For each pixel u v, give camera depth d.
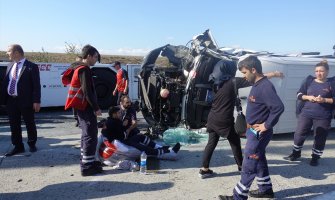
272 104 3.78
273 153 6.42
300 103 5.82
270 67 7.00
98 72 11.71
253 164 4.00
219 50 7.31
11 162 5.79
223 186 4.79
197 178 5.08
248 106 4.08
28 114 6.18
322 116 5.56
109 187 4.73
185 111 6.91
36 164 5.69
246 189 4.04
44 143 7.05
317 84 5.62
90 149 5.11
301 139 5.81
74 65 4.99
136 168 5.35
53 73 11.50
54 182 4.92
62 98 11.73
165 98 7.22
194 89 6.81
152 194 4.51
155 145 5.98
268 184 4.35
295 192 4.60
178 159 5.94
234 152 5.08
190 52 7.24
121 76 9.59
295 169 5.52
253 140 3.99
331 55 9.03
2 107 10.63
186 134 7.10
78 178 5.07
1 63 10.39
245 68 3.98
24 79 6.03
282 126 7.36
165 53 7.92
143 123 9.39
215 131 4.93
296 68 7.29
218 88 4.95
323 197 4.45
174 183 4.88
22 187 4.75
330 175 5.27
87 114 5.04
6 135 7.91
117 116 5.69
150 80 7.62
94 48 5.02
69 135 7.85
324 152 6.57
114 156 5.52
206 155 5.04
